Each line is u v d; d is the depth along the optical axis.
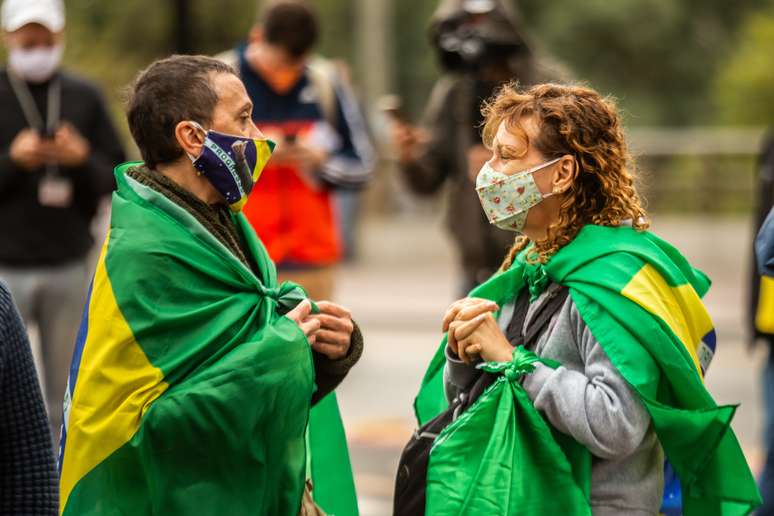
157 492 7.34
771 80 48.88
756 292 12.98
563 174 7.89
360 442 17.98
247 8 44.47
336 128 15.72
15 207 14.37
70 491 7.49
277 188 15.29
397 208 45.56
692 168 38.59
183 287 7.52
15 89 14.68
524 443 7.73
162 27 43.53
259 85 15.24
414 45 67.94
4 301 6.29
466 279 15.23
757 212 13.27
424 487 8.19
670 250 8.16
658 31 65.81
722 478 7.95
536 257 8.20
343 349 8.17
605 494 7.80
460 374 8.25
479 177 8.10
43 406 6.43
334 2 63.50
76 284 14.68
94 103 15.03
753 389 20.98
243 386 7.37
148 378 7.40
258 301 7.77
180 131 7.69
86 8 43.94
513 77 14.60
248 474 7.47
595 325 7.67
